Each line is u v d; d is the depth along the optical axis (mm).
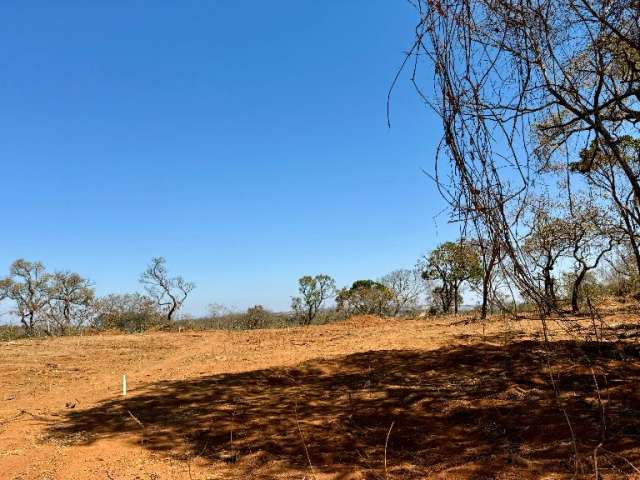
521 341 9594
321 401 7055
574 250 12461
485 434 5141
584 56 3400
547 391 6129
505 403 5918
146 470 4906
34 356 14562
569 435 4590
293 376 9031
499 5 2246
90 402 8109
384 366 9117
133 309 30625
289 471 4664
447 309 24938
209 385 8680
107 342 18516
